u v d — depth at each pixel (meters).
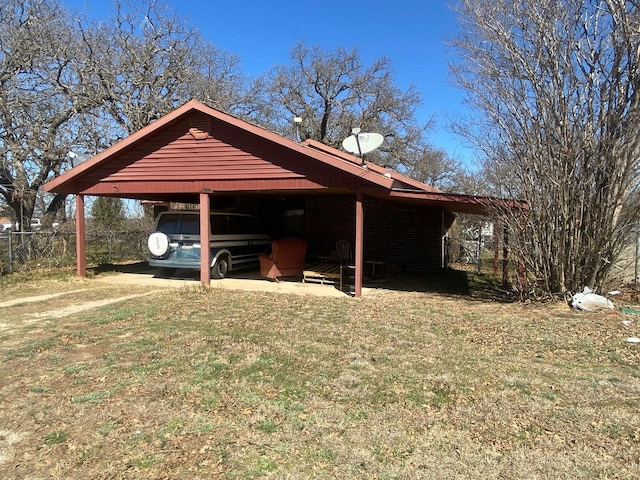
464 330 6.72
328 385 4.48
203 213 10.70
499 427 3.63
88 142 19.98
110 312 7.81
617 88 8.18
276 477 2.95
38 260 13.88
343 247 12.23
